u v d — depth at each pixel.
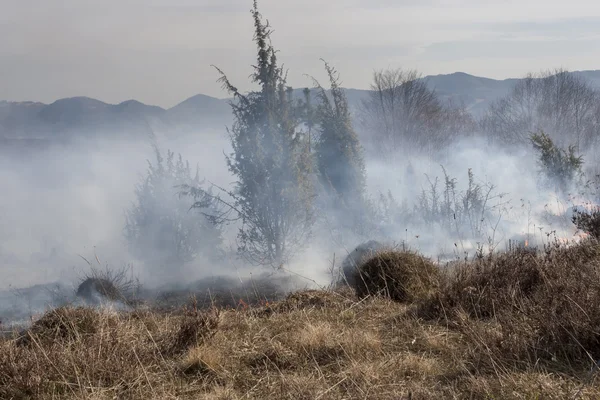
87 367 5.03
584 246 8.09
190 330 5.95
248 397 4.60
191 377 5.07
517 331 5.20
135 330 6.50
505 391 4.18
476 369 4.62
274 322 6.66
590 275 6.19
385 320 6.60
